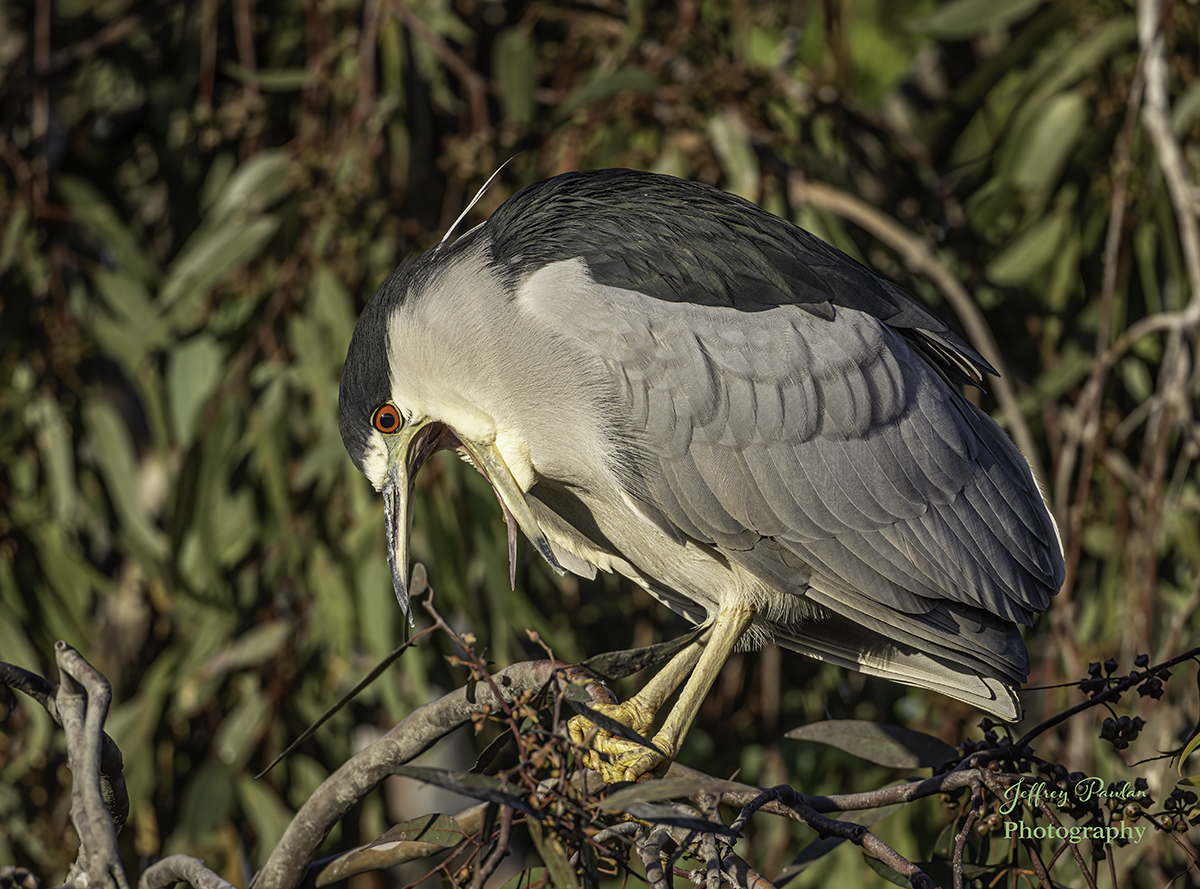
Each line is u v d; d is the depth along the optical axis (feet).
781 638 18.16
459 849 11.68
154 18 31.89
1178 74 27.32
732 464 16.52
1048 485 27.73
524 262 16.75
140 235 32.83
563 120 26.30
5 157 28.86
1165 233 26.32
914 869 11.95
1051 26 27.76
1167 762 20.77
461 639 11.18
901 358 17.42
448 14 29.01
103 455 28.71
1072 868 21.25
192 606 28.27
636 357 16.24
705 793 11.87
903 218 29.84
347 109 28.71
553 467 16.67
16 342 28.17
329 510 27.99
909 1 31.78
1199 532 26.13
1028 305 28.78
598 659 11.97
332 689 27.96
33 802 27.96
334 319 26.35
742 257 17.17
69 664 12.05
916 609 17.10
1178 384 24.21
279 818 26.78
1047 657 24.27
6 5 31.65
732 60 29.96
